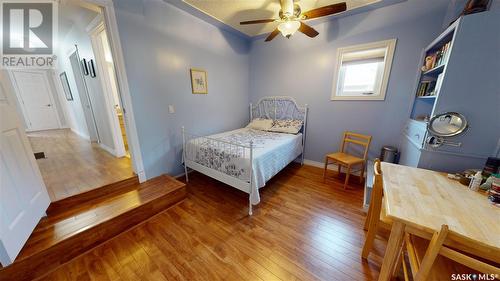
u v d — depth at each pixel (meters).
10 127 1.35
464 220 0.87
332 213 2.03
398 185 1.21
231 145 2.37
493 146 1.32
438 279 0.88
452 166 1.47
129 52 2.07
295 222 1.89
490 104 1.29
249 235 1.71
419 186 1.19
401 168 1.48
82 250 1.51
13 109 1.42
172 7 2.42
